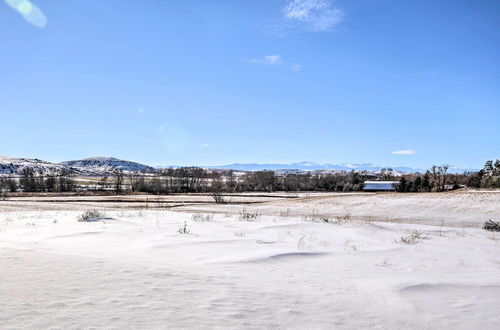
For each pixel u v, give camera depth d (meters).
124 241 10.70
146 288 5.12
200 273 6.37
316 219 21.36
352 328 3.93
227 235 12.77
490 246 11.97
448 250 10.71
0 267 6.16
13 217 21.67
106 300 4.49
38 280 5.35
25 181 99.12
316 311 4.48
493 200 31.44
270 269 7.19
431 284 6.10
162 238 11.41
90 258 7.33
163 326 3.69
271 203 43.19
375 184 132.12
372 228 17.00
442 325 4.14
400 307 4.78
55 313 3.95
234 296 4.95
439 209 30.98
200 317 4.03
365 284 6.11
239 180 119.50
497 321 4.32
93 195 76.31
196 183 103.75
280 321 4.04
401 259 8.94
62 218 19.84
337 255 9.22
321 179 113.31
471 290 5.82
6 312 3.92
